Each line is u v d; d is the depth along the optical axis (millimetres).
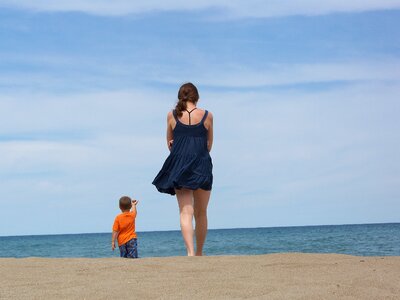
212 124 5871
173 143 5762
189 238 5586
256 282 3793
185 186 5613
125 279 3938
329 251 29469
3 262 4809
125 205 8711
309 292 3500
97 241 82812
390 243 37031
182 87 5836
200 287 3656
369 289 3590
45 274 4172
